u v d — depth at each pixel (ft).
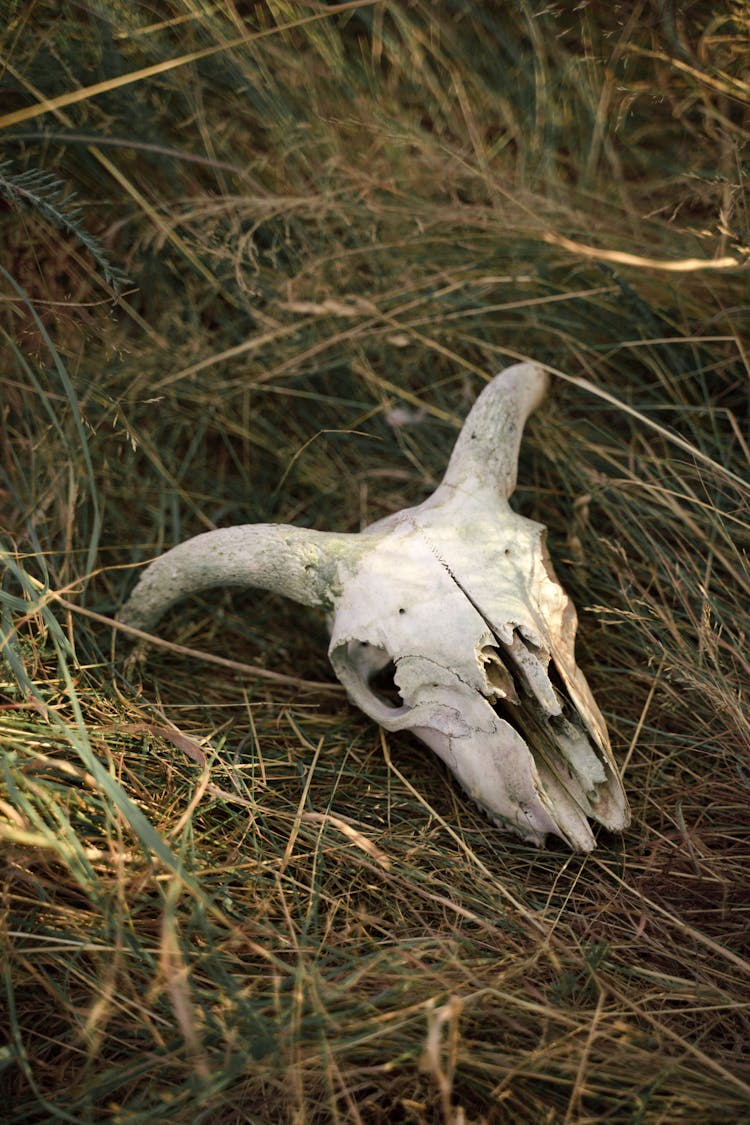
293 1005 4.22
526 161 8.35
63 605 6.13
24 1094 4.23
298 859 5.37
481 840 5.64
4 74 6.98
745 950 5.10
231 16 7.38
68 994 4.49
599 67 7.95
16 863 4.63
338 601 5.92
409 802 5.84
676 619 6.72
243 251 8.01
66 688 5.76
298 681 6.63
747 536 6.73
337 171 7.94
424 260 8.18
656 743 6.20
